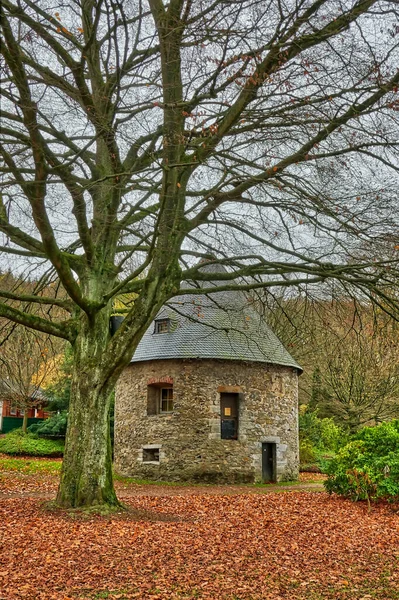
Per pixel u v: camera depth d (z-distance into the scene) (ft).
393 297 43.29
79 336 41.24
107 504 39.34
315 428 104.68
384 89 34.91
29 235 39.78
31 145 30.42
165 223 36.86
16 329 57.82
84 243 37.88
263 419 79.66
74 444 39.81
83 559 27.30
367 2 32.89
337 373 84.89
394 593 24.44
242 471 76.79
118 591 23.18
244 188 41.68
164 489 68.03
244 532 35.42
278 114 36.65
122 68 34.30
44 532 32.40
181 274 40.93
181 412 77.30
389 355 84.28
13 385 109.09
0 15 26.71
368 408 99.91
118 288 37.86
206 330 79.46
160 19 33.47
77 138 38.34
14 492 56.44
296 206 41.22
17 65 28.63
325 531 36.58
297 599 23.35
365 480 48.60
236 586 24.57
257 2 32.71
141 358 80.23
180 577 25.36
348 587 25.14
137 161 39.24
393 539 34.58
